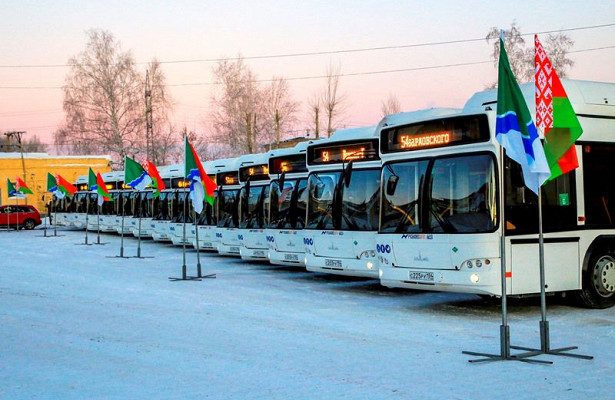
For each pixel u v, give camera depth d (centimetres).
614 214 1309
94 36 5962
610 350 931
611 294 1302
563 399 696
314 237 1658
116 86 5997
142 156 6047
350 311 1302
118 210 4034
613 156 1323
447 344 983
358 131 1619
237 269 2133
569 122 948
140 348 971
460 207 1191
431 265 1217
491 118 1153
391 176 1312
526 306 1356
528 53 4197
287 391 738
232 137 6131
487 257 1147
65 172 7581
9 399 718
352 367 845
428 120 1250
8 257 2680
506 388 739
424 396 711
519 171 1176
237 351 945
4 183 7319
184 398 715
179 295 1536
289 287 1684
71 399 716
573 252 1245
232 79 6153
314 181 1694
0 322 1192
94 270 2130
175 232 3000
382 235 1307
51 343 1012
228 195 2425
